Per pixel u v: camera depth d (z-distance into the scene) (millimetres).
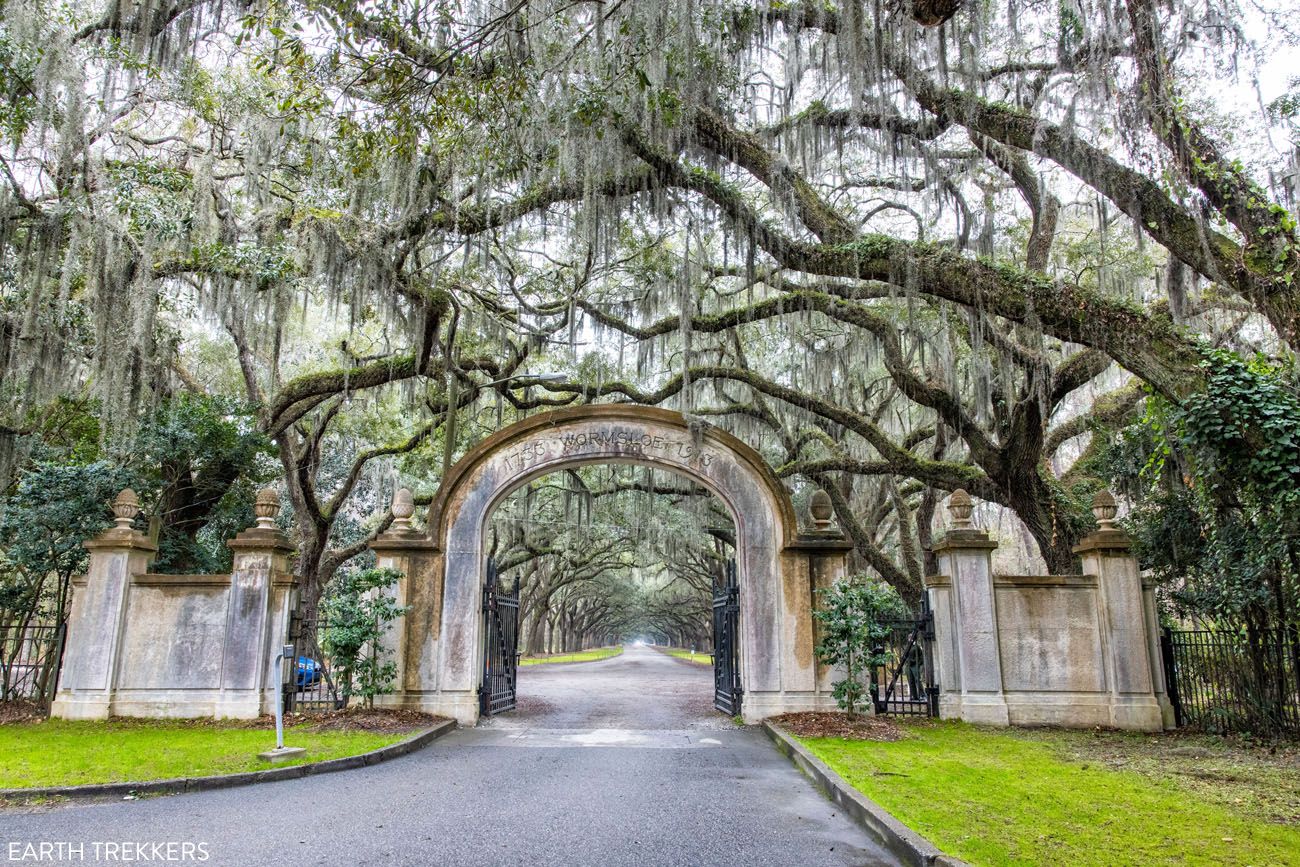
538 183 13750
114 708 12133
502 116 10320
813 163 13234
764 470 13562
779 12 11297
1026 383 14750
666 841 6227
